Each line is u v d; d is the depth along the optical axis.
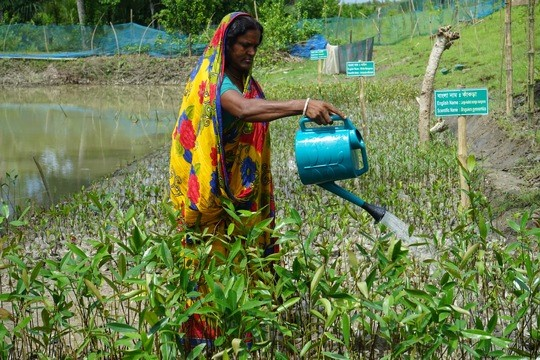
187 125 4.19
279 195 9.37
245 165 4.27
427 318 3.32
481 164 10.07
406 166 10.24
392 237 3.79
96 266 3.70
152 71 33.50
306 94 20.61
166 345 3.30
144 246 3.86
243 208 4.32
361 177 9.95
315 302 3.53
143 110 22.64
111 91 30.14
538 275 3.94
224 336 3.36
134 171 12.09
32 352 4.40
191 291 3.45
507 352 4.21
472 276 3.75
